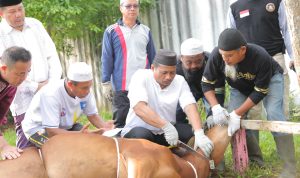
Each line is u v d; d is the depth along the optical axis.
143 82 5.32
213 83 5.60
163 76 5.20
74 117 5.42
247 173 5.62
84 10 10.02
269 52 6.20
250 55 5.27
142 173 4.44
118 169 4.46
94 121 5.66
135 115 5.46
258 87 5.36
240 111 5.38
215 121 5.37
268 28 6.17
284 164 5.57
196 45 5.65
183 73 5.91
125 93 6.79
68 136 4.55
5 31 5.70
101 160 4.45
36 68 5.80
